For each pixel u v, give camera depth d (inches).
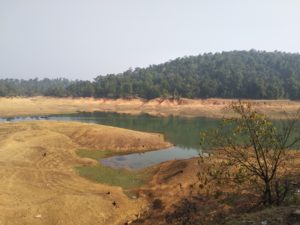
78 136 1940.2
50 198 952.9
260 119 600.1
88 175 1256.8
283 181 666.8
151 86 5275.6
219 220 680.4
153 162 1560.0
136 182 1213.1
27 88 7647.6
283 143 602.2
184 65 7352.4
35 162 1371.8
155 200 987.9
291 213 442.3
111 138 1897.1
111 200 981.8
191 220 761.0
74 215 857.5
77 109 4623.5
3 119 3462.1
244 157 613.0
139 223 848.9
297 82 4832.7
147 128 2719.0
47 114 3949.3
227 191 806.5
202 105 4640.8
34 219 813.9
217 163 654.5
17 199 924.6
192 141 2091.5
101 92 5664.4
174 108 4571.9
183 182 1097.4
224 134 633.0
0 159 1355.8
